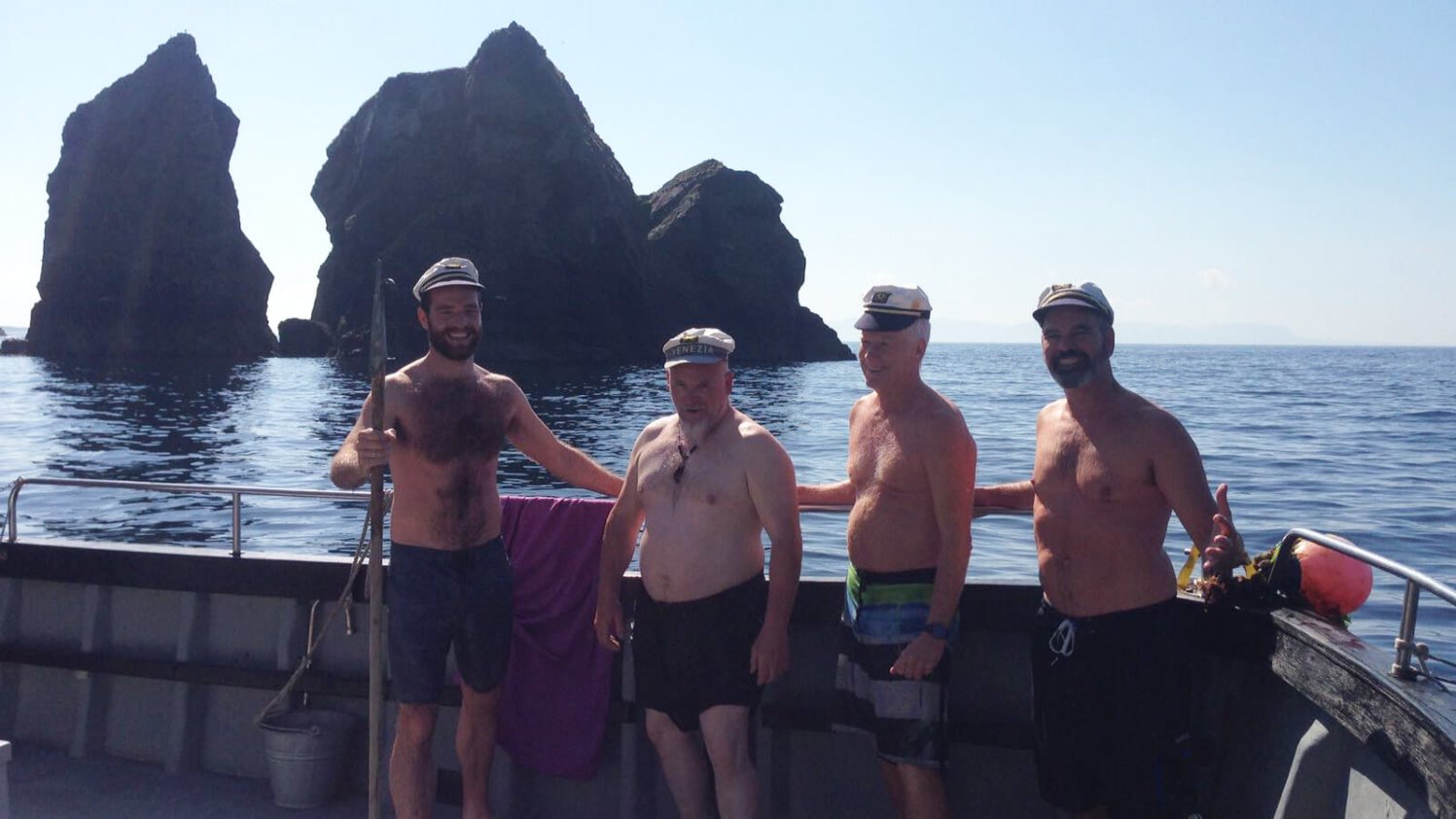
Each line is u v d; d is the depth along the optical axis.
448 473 3.63
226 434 28.67
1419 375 72.69
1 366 63.41
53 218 75.81
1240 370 85.56
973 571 9.34
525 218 57.28
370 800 3.50
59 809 4.08
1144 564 3.15
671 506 3.54
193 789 4.28
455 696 4.13
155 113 74.81
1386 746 2.40
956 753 3.83
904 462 3.36
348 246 61.34
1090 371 3.18
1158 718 3.12
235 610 4.43
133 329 74.19
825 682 3.94
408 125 59.81
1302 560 3.08
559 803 4.12
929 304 3.42
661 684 3.55
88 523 14.53
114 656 4.52
